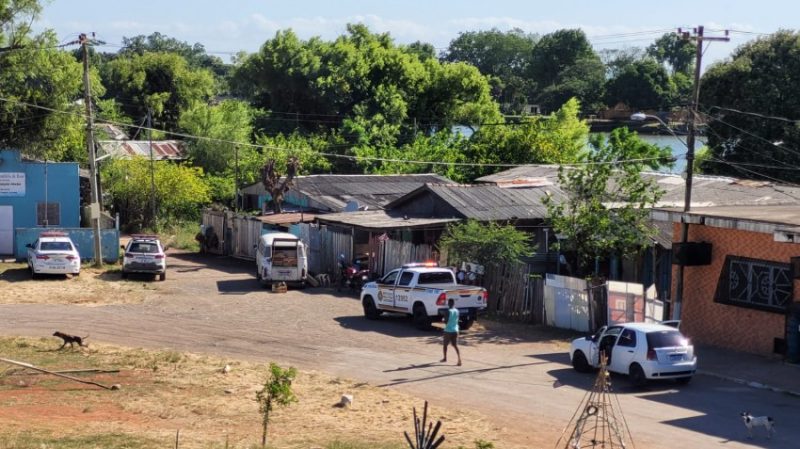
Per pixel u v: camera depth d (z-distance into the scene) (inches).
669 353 909.2
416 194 1718.8
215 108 3191.4
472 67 3786.9
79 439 692.1
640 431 757.3
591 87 4724.4
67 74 2015.3
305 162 2992.1
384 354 1079.0
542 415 811.4
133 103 3996.1
